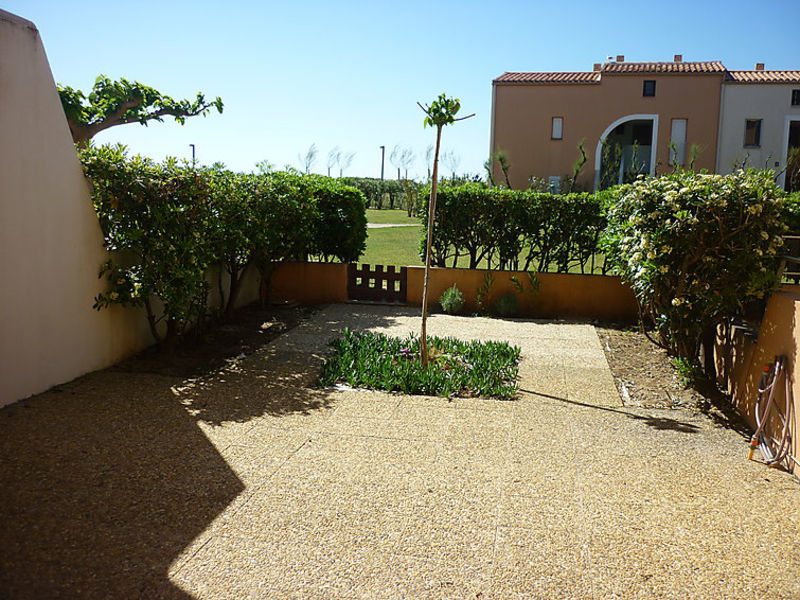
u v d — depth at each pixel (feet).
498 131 87.61
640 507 11.71
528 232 32.99
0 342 15.89
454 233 33.71
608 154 80.53
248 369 21.15
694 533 10.80
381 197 128.57
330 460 13.61
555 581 9.34
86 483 12.09
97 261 19.85
